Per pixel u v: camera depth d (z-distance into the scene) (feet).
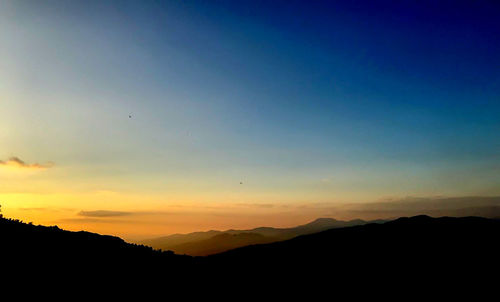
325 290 149.48
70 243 119.03
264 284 140.15
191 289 109.70
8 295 70.38
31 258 94.53
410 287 162.81
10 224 123.44
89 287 86.69
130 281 99.96
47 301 72.38
